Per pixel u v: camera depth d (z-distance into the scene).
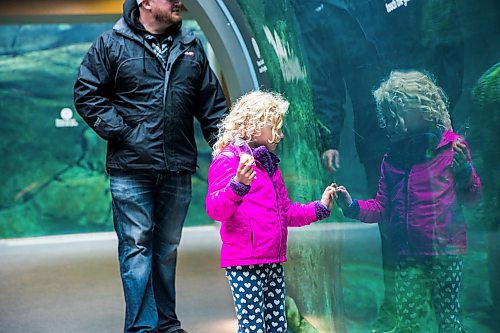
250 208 3.16
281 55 4.32
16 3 10.02
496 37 2.11
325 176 3.83
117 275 7.84
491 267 2.30
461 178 2.41
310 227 4.22
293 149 4.50
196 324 5.11
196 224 15.08
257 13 4.45
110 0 10.19
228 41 4.98
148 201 4.26
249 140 3.31
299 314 4.61
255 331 3.21
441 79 2.43
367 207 3.13
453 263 2.51
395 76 2.76
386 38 2.80
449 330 2.58
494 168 2.22
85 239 13.30
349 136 3.35
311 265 4.24
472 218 2.38
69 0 10.10
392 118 2.82
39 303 6.23
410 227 2.78
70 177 14.70
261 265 3.23
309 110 3.97
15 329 5.19
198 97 4.47
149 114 4.20
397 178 2.85
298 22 3.80
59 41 14.73
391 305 3.02
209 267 8.12
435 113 2.51
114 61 4.19
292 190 4.64
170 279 4.46
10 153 14.45
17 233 14.45
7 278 7.86
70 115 14.68
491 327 2.33
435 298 2.65
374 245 3.16
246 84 5.05
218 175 3.22
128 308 4.20
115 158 4.23
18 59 14.50
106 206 14.87
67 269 8.51
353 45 3.14
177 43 4.27
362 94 3.12
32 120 14.52
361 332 3.40
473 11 2.20
